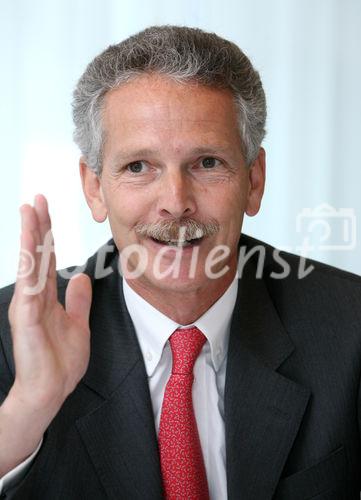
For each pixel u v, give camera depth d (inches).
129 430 69.5
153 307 72.8
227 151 66.7
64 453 68.5
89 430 69.1
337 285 81.1
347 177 157.0
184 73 64.6
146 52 65.2
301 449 71.6
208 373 74.0
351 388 73.5
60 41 144.9
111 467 68.7
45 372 58.7
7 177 144.8
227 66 66.4
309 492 70.5
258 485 69.8
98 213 76.4
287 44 153.7
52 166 145.9
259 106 70.7
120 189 67.9
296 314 77.7
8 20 143.4
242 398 71.8
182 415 69.9
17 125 144.6
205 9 150.3
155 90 64.9
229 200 68.1
